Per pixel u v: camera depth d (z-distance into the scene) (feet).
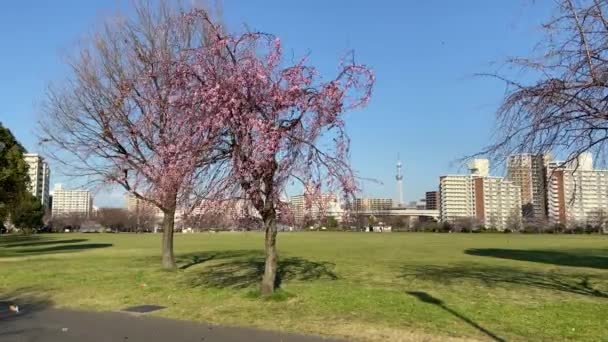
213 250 140.67
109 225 497.05
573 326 35.29
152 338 32.30
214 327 35.50
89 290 55.11
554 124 38.09
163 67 52.37
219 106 38.45
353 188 42.04
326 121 40.88
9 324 37.06
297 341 31.32
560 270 79.51
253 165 39.50
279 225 47.60
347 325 35.55
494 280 64.13
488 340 31.35
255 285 56.18
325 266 84.48
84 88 69.46
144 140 60.34
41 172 377.50
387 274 71.41
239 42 41.14
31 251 142.72
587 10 35.86
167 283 59.93
